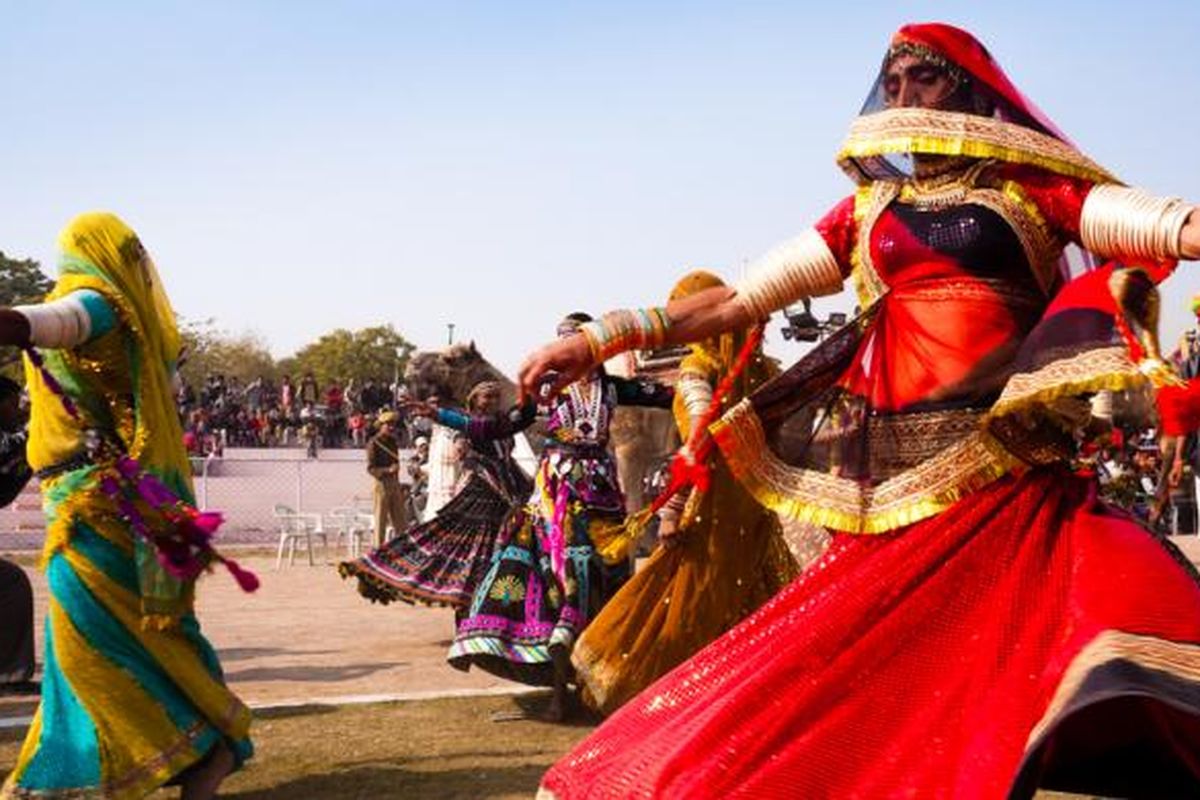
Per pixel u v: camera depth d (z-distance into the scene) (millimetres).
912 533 3404
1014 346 3496
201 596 15062
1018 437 3361
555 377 4031
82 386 4984
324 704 7605
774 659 3262
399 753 6340
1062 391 3143
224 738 5027
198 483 30172
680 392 6672
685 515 6707
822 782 3084
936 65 3623
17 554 22625
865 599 3287
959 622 3246
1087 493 3361
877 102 3773
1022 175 3539
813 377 3711
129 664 4898
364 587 8555
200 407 45250
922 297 3578
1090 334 3172
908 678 3189
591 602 7211
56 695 4891
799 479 3680
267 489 31391
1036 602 3186
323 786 5707
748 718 3191
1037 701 2939
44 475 5012
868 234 3672
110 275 5008
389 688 8477
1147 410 3354
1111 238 3406
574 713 7320
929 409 3506
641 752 3311
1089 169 3480
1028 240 3494
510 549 7383
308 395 47000
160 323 5230
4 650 8250
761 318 3910
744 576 6738
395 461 20562
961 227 3514
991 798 2855
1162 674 2750
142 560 4895
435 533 8664
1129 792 3330
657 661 6719
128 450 5000
